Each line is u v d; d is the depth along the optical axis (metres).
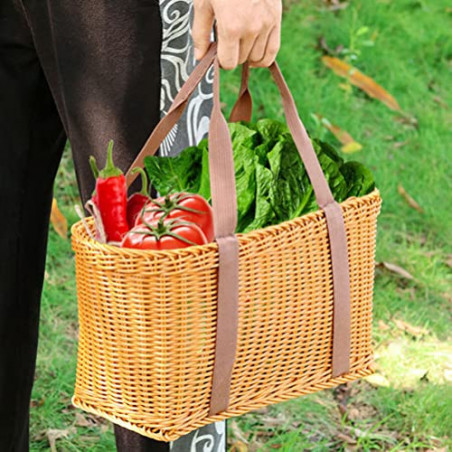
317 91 6.48
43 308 4.70
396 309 4.89
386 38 7.29
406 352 4.57
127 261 2.29
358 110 6.57
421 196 5.86
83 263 2.38
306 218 2.49
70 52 2.66
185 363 2.37
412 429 4.06
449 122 6.61
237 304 2.37
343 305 2.59
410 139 6.36
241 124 2.80
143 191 2.52
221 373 2.41
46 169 2.98
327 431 4.06
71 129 2.74
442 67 7.21
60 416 4.08
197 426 2.44
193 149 2.70
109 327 2.38
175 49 2.75
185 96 2.55
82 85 2.68
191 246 2.32
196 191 2.72
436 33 7.47
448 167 6.17
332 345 2.62
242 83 2.80
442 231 5.57
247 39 2.50
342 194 2.65
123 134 2.69
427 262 5.27
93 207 2.39
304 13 7.29
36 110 2.89
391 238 5.45
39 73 2.85
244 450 3.90
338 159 2.75
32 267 3.03
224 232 2.34
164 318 2.32
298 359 2.57
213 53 2.56
